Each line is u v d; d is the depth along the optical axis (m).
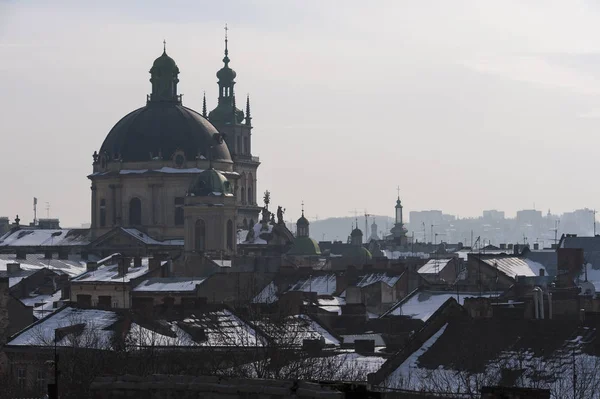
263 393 65.88
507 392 72.56
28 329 179.00
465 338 133.38
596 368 123.06
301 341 180.62
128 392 68.75
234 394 66.56
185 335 173.12
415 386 126.00
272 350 142.00
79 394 125.06
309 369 137.62
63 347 160.50
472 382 125.00
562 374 123.06
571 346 128.25
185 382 67.94
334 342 184.25
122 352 147.50
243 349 150.00
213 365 141.38
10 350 169.62
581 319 139.00
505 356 128.50
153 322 176.12
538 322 132.88
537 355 128.00
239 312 186.75
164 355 150.00
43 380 156.38
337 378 133.75
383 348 163.88
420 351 133.25
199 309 186.38
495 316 146.38
